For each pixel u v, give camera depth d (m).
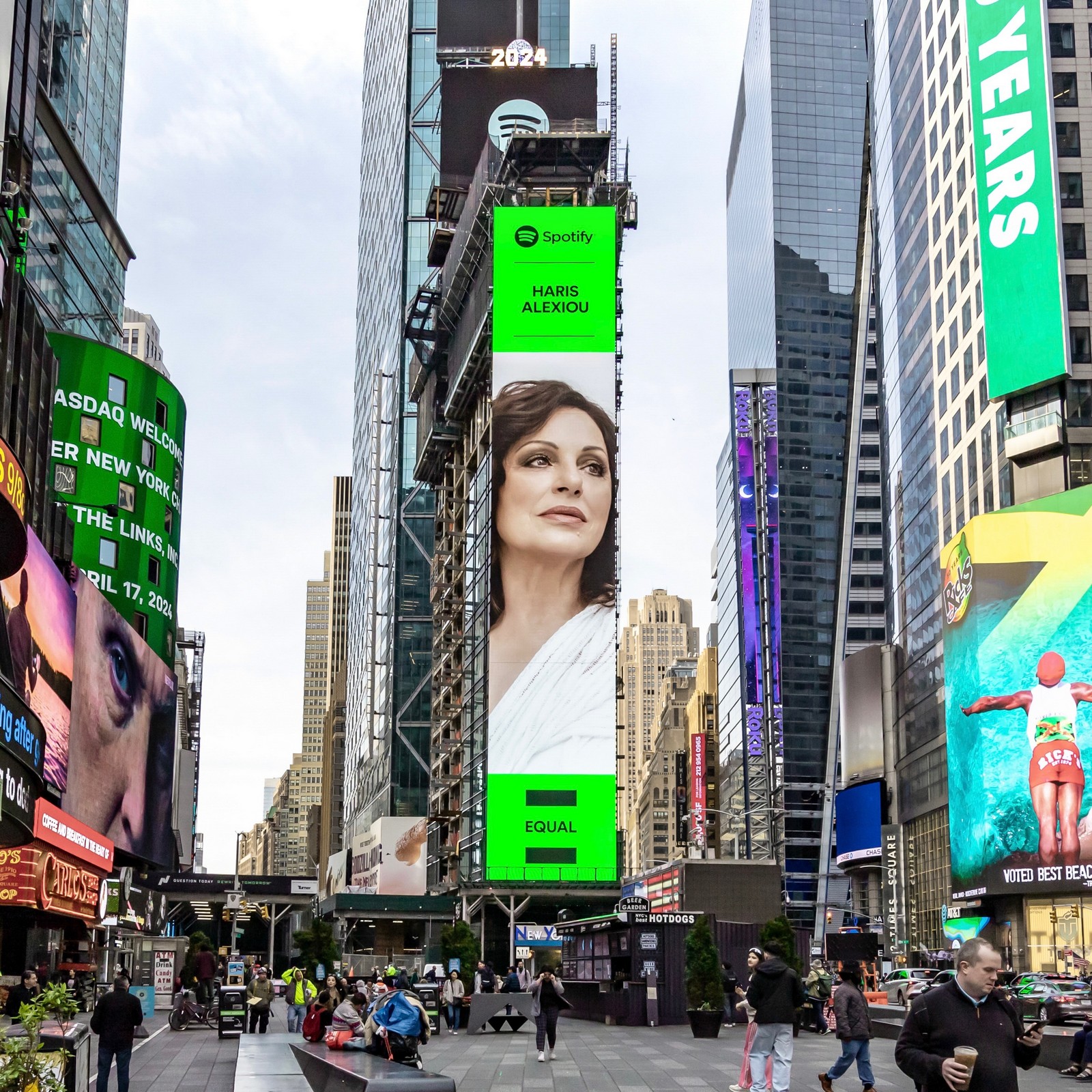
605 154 127.56
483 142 151.25
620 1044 39.41
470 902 115.00
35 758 26.52
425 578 170.00
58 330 88.38
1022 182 99.81
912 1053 9.83
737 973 51.88
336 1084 18.23
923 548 121.00
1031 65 100.38
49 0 85.62
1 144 46.62
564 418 119.12
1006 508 96.75
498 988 63.25
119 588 87.31
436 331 148.00
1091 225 98.50
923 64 123.44
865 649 134.88
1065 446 95.56
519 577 116.81
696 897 85.69
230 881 123.94
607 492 118.62
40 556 58.12
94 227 99.00
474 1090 26.38
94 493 87.00
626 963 53.28
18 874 49.16
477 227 126.75
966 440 108.12
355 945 142.75
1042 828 86.31
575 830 112.31
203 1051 39.00
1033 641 89.44
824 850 198.75
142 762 82.25
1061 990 50.78
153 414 92.12
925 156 122.50
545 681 115.12
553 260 121.38
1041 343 97.38
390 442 182.25
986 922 93.88
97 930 73.12
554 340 120.50
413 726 164.25
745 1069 22.08
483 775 115.62
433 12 186.38
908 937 121.62
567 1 178.00
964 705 94.75
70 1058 19.47
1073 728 86.19
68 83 92.38
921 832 119.94
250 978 59.91
